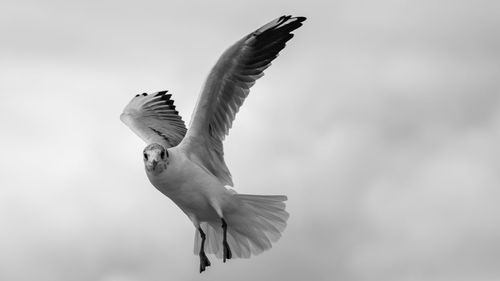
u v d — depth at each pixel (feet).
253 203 33.91
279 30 33.76
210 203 33.09
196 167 32.76
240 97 34.19
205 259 33.76
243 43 32.99
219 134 34.17
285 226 34.24
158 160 31.78
